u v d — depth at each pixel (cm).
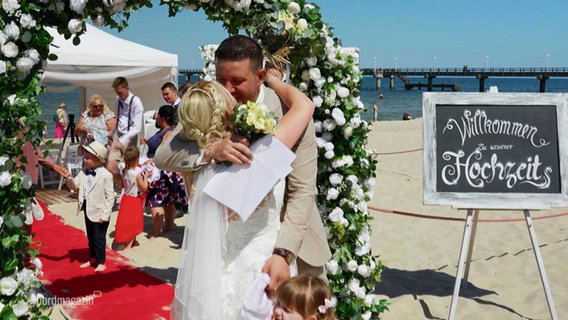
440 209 912
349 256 419
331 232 413
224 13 378
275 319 256
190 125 256
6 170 289
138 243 703
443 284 569
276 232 268
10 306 295
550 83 17738
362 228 431
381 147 1794
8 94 290
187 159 265
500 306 509
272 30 368
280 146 259
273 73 327
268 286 254
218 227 255
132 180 669
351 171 421
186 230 269
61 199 949
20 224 295
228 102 260
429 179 446
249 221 262
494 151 454
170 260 649
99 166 605
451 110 461
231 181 253
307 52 387
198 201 260
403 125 2592
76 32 305
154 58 1028
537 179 448
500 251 681
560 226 789
